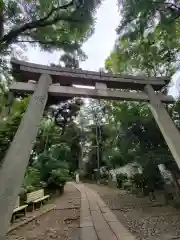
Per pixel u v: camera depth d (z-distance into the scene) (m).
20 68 2.66
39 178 8.72
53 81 2.90
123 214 5.85
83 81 3.01
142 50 6.54
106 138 21.89
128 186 11.30
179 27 5.31
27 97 5.64
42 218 5.55
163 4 4.38
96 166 23.16
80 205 7.41
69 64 6.00
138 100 3.10
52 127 11.72
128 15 4.77
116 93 2.99
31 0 4.91
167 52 6.81
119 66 6.93
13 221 4.85
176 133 2.67
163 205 6.70
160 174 8.34
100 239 3.72
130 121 8.40
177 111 6.94
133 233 4.11
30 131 2.11
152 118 7.81
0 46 4.96
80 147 25.03
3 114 5.32
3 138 5.44
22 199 5.86
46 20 5.13
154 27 5.52
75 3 4.70
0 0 4.70
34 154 11.38
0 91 5.28
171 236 3.89
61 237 3.98
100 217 5.50
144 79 3.25
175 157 2.47
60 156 12.90
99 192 11.14
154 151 7.63
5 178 1.74
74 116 10.75
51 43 5.76
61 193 10.38
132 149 9.03
